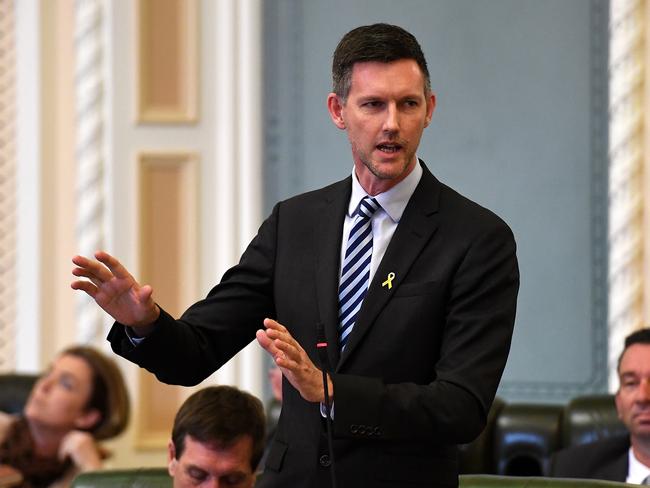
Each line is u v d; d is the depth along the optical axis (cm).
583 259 1486
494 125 1506
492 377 562
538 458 1111
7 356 1606
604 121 1486
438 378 561
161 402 1573
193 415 820
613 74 1481
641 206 1474
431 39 1520
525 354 1498
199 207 1571
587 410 1103
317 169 1546
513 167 1502
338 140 1541
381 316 576
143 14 1573
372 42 573
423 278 580
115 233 1578
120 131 1578
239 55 1558
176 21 1575
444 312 580
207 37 1573
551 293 1492
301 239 615
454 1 1516
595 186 1486
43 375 1359
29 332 1598
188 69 1571
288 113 1552
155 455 1565
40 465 1262
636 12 1475
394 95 568
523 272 1499
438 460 577
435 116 1517
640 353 983
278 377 1159
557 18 1495
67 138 1600
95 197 1586
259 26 1552
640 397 976
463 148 1512
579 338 1486
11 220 1608
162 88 1580
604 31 1486
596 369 1481
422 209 595
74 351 1300
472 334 567
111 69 1580
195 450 814
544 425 1118
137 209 1571
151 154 1573
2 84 1612
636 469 991
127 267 1575
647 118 1475
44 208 1602
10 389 1380
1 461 1266
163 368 590
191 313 616
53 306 1605
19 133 1608
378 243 596
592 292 1484
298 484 582
